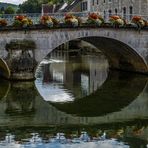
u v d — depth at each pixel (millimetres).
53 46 33000
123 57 40750
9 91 29125
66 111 23922
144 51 36875
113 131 19938
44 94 28734
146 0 48875
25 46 31938
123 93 29312
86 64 50375
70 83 34406
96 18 34000
